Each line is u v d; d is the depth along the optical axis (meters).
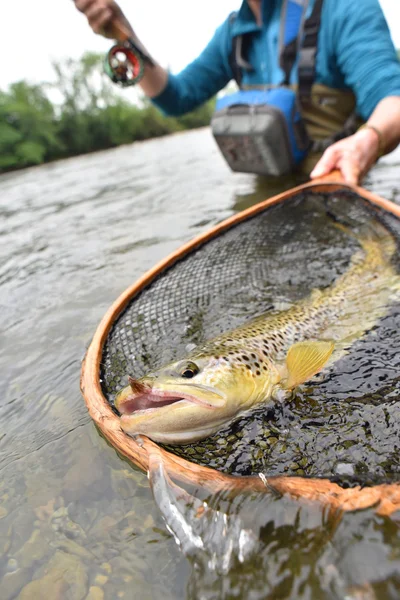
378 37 0.90
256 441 0.33
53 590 0.26
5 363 0.52
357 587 0.20
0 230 1.22
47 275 0.80
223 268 0.61
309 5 0.97
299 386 0.38
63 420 0.40
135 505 0.30
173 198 1.23
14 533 0.29
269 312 0.51
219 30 1.27
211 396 0.34
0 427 0.41
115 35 0.85
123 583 0.25
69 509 0.30
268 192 1.08
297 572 0.21
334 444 0.31
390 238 0.59
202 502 0.25
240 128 1.01
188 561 0.24
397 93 0.83
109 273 0.75
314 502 0.24
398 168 1.12
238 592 0.21
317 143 1.06
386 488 0.23
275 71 1.06
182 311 0.53
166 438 0.32
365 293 0.52
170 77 1.25
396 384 0.37
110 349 0.42
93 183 1.82
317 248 0.67
